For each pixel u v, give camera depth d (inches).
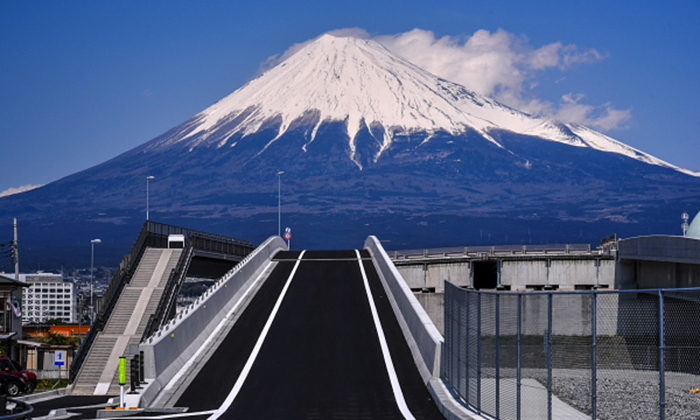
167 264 2368.4
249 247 3496.6
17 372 1481.3
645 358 1371.8
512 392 1158.3
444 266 3457.2
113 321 2032.5
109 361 1822.1
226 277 1681.8
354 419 832.9
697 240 2333.9
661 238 2677.2
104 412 887.1
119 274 2161.7
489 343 1235.9
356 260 2506.2
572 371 1414.9
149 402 945.5
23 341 2411.4
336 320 1505.9
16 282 2487.7
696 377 1318.9
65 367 2395.4
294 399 938.7
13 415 732.0
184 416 855.7
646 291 679.7
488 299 1120.2
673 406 1092.5
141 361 1002.1
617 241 3358.8
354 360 1173.7
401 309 1477.6
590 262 3447.3
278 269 2297.0
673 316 1370.6
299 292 1854.1
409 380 1044.5
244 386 1017.5
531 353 1748.3
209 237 2847.0
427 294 3410.4
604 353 1432.1
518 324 783.7
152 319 1957.4
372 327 1434.5
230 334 1390.3
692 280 2490.2
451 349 948.6
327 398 942.4
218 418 840.3
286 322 1492.4
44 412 1007.0
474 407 845.2
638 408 1074.7
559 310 2214.6
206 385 1030.4
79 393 1642.5
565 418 979.9
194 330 1275.8
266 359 1187.3
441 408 872.9
